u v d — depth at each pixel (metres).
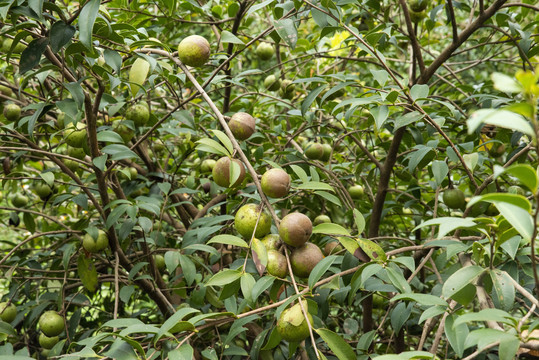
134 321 1.33
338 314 2.77
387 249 2.59
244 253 2.46
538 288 0.99
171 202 2.79
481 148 2.34
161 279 2.29
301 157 2.47
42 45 1.53
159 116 2.94
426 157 2.18
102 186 1.93
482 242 1.43
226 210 2.58
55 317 2.04
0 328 1.80
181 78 2.02
